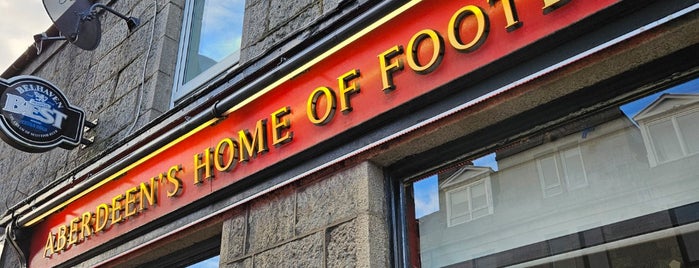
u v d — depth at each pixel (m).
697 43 1.76
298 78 2.66
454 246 2.22
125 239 3.38
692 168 1.79
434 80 2.13
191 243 3.16
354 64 2.43
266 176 2.69
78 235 3.70
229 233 2.77
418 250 2.30
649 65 1.86
